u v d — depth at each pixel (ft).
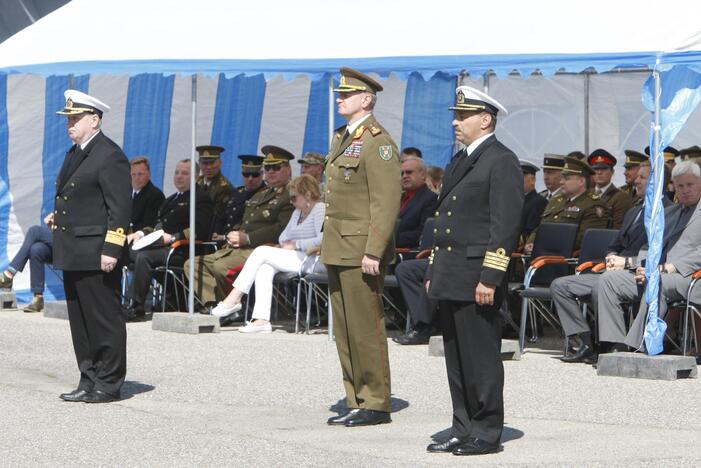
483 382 27.30
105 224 34.40
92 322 34.76
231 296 51.01
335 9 50.01
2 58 50.78
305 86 66.54
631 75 64.03
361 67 45.27
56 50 50.16
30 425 31.27
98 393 34.71
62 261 34.45
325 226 31.53
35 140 61.93
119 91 65.16
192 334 49.70
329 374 39.47
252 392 36.27
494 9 46.85
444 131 63.26
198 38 49.29
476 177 27.14
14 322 54.19
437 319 46.75
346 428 30.91
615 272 40.93
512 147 66.39
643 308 39.75
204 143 66.90
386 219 30.45
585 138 64.85
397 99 64.23
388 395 31.55
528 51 42.50
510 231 26.66
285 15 50.24
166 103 66.39
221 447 28.45
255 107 67.05
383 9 49.42
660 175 38.42
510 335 50.11
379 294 31.30
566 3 45.57
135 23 51.29
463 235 27.17
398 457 27.20
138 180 57.52
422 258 48.19
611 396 35.06
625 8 43.32
